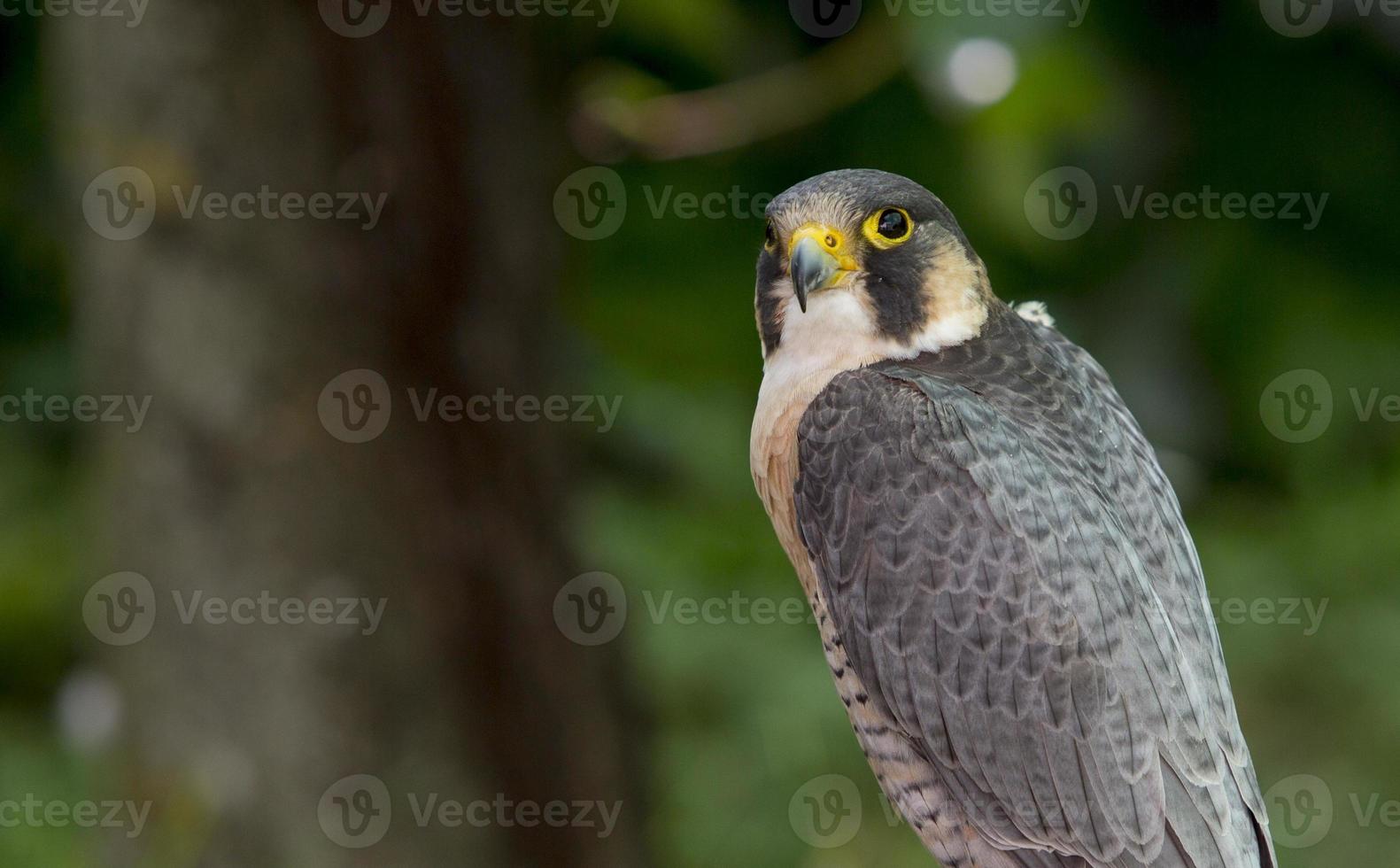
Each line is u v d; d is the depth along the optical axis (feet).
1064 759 21.21
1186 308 44.75
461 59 27.14
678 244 43.06
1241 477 49.11
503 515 29.71
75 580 41.11
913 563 22.03
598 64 34.78
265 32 26.94
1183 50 45.93
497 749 30.42
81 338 31.91
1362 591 46.75
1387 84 47.44
